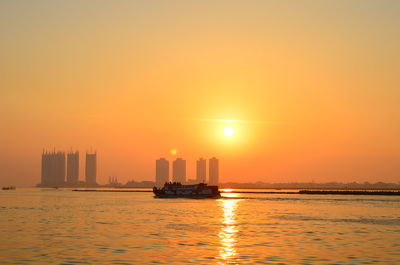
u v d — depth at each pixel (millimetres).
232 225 104812
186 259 60469
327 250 68000
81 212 147875
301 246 71875
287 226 103188
